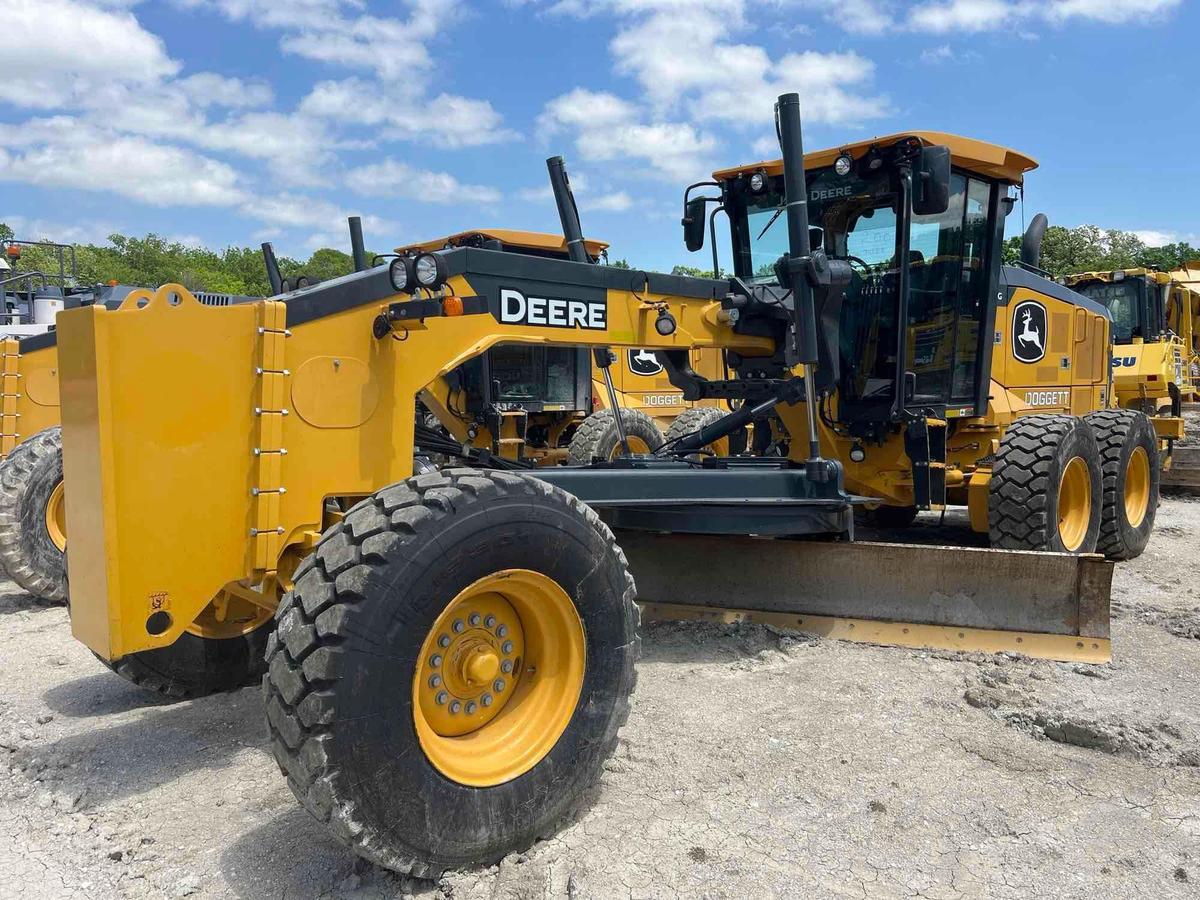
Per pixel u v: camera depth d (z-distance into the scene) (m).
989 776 3.13
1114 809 2.90
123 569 2.44
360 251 7.09
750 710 3.69
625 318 4.01
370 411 2.99
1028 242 7.78
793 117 4.11
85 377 2.43
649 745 3.35
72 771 3.23
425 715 2.50
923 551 4.33
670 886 2.47
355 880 2.50
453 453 5.27
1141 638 4.63
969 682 3.95
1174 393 12.15
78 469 2.51
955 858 2.63
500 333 3.48
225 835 2.78
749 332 4.68
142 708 3.81
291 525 2.79
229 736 3.52
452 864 2.45
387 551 2.29
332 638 2.20
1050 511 5.61
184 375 2.54
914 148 5.24
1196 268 14.74
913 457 5.64
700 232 5.98
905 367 5.65
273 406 2.70
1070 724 3.40
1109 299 12.94
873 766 3.20
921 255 5.72
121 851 2.68
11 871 2.60
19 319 11.97
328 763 2.18
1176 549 7.19
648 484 3.97
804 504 4.36
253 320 2.68
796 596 4.59
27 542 5.39
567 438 9.28
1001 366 7.01
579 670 2.73
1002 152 5.78
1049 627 4.18
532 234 8.49
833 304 4.59
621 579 2.83
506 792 2.53
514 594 2.62
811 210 5.86
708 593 4.77
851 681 3.98
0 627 5.12
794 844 2.69
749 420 5.01
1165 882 2.51
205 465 2.59
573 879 2.47
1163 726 3.43
